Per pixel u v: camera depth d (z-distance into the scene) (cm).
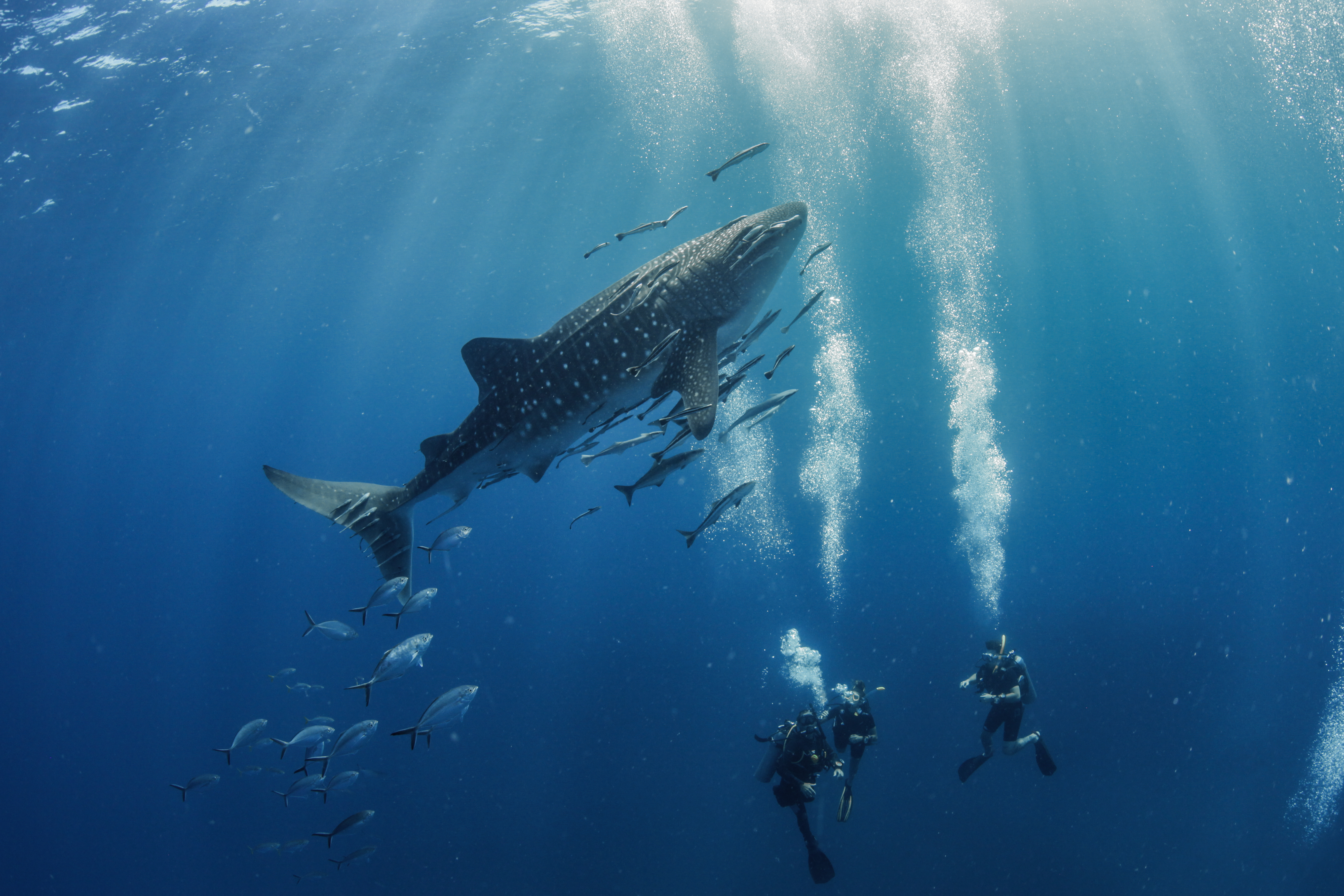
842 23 2345
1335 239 5484
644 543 4219
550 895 1111
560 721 1706
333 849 1445
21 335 4347
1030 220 5844
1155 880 880
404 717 1980
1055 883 898
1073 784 1069
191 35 1952
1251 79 3188
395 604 650
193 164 2600
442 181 3328
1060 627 1608
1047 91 3170
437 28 2131
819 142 3466
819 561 2680
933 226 4056
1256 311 6700
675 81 2678
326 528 6388
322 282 4812
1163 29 2647
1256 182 5034
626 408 489
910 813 1084
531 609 2977
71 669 7319
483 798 1447
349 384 11419
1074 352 5244
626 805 1299
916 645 1627
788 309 4291
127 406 8388
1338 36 2703
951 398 4153
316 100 2361
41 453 10238
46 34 1841
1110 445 3856
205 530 14938
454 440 529
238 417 12256
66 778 3247
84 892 1898
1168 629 1511
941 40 2548
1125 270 6981
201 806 2148
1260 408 4184
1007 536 2567
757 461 3359
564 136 3123
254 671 3781
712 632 2072
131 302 4184
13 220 2728
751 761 1340
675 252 480
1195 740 1116
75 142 2297
